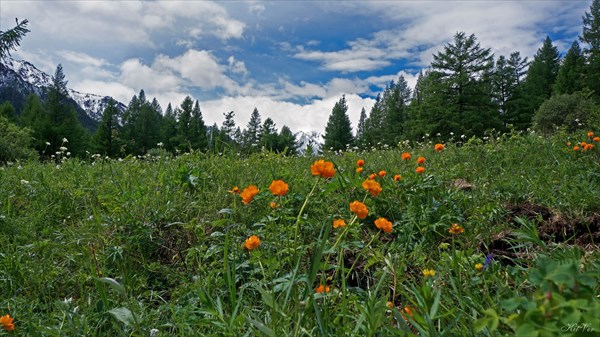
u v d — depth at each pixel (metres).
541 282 0.94
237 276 2.20
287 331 1.46
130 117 66.50
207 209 3.32
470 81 40.19
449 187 3.73
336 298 1.76
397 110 58.38
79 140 46.16
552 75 61.56
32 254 2.73
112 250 2.62
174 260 2.76
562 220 2.92
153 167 5.24
